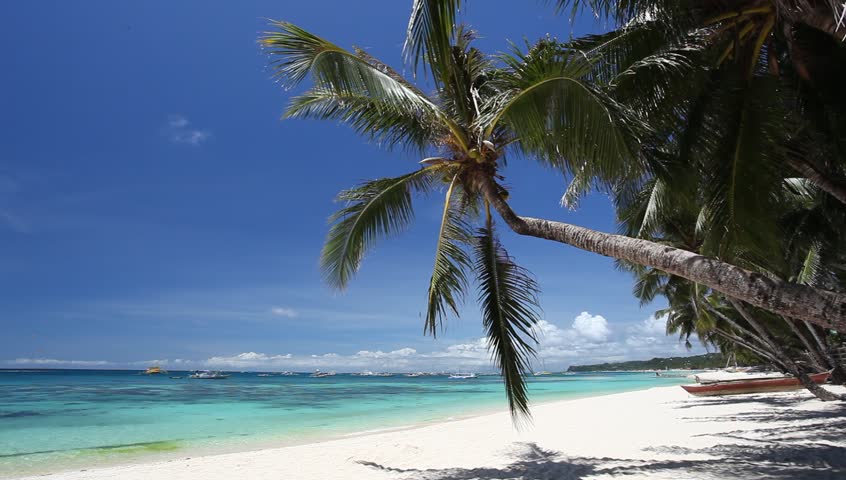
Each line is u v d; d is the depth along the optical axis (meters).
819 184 6.90
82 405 27.98
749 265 7.12
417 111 7.21
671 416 14.55
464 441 10.93
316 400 32.66
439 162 6.84
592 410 18.17
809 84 6.87
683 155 6.36
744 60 6.31
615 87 6.55
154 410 24.53
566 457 8.32
